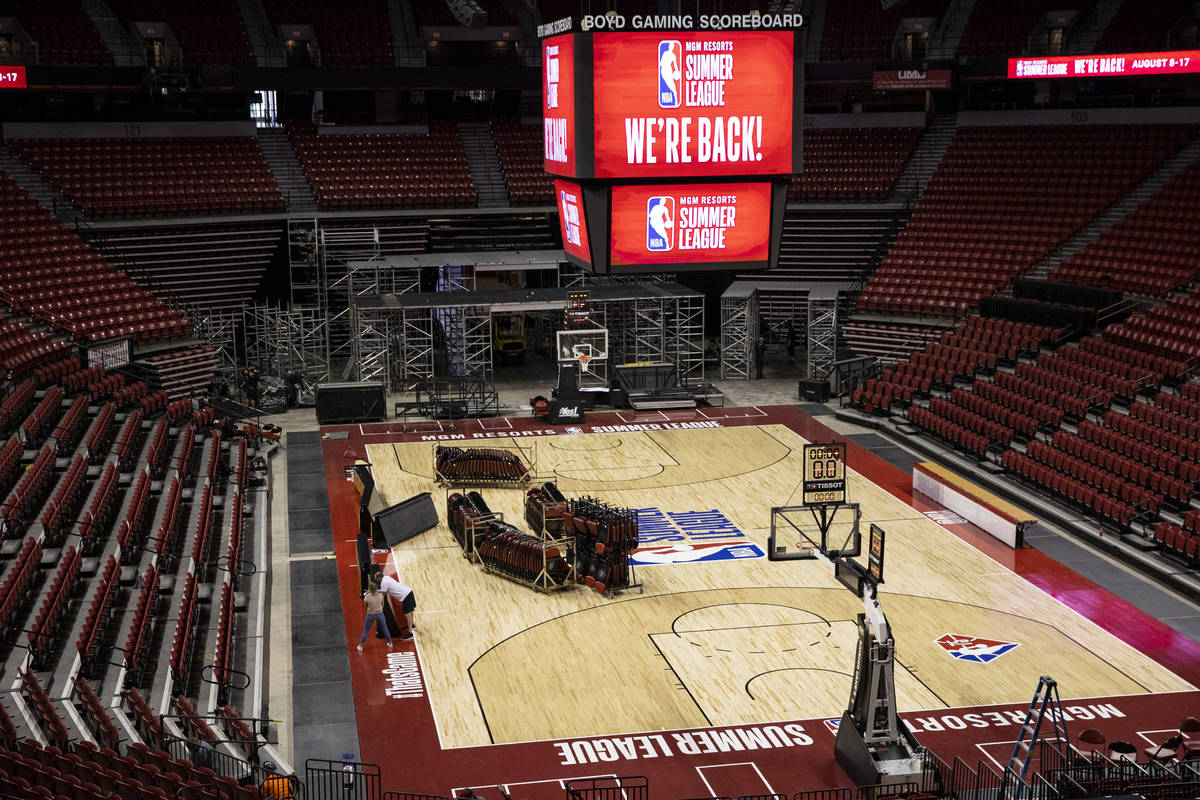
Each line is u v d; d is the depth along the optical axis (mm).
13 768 18000
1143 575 31500
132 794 17672
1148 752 21359
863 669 21828
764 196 20453
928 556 32844
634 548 31000
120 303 47969
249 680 25219
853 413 47062
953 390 43688
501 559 31609
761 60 19984
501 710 24766
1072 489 35281
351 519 36375
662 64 19734
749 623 28781
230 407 47500
